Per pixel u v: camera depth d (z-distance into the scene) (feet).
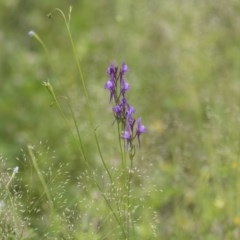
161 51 39.37
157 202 27.45
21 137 35.04
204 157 29.94
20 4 47.98
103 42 42.32
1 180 21.53
